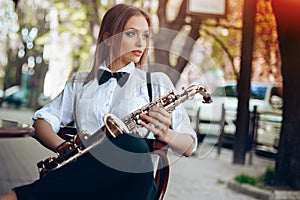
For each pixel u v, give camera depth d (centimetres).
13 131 251
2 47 3306
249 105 1198
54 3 2353
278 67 1427
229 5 1446
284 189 847
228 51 1638
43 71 2636
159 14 1414
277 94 1338
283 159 859
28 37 2764
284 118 862
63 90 303
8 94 3120
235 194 841
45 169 276
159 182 281
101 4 1867
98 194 264
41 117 296
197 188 868
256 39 1470
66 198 262
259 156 1279
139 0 1541
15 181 727
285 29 848
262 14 1394
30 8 2641
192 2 1327
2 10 2678
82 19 2198
